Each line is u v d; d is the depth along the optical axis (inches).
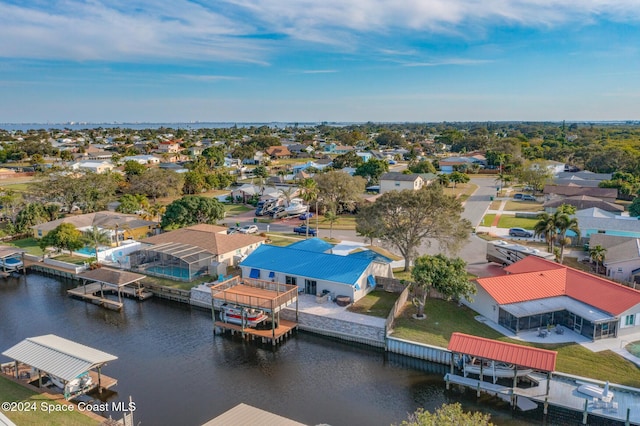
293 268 2048.5
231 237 2541.8
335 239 2984.7
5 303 2112.5
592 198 3563.0
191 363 1565.0
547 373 1310.3
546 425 1221.7
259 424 1039.0
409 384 1428.4
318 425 1133.7
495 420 1244.5
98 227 2893.7
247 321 1781.5
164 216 3102.9
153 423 1228.5
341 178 3811.5
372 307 1860.2
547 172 4687.5
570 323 1653.5
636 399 1256.2
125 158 6560.0
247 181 5600.4
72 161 6579.7
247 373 1498.5
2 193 4025.6
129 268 2402.8
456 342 1392.7
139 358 1596.9
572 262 2445.9
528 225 3299.7
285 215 3720.5
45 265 2554.1
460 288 1721.2
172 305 2090.3
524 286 1775.3
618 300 1621.6
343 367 1539.1
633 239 2383.1
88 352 1378.0
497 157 6456.7
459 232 2123.5
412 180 4672.7
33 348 1380.4
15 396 1270.9
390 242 2282.2
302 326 1807.3
